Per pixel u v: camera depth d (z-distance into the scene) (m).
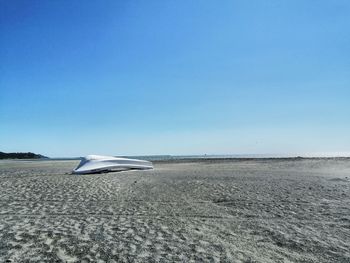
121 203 13.52
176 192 16.22
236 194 15.42
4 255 7.52
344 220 10.62
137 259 7.29
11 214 11.59
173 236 8.95
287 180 20.97
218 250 7.88
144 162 33.31
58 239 8.67
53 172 30.20
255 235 9.12
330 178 22.16
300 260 7.36
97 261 7.18
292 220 10.70
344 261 7.31
